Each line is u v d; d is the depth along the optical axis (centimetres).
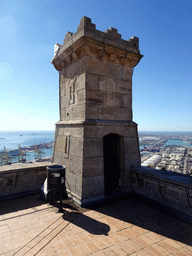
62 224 364
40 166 576
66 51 550
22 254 269
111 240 312
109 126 539
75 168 503
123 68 591
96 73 521
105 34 512
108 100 549
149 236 329
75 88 548
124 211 439
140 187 529
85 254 273
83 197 465
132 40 588
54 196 461
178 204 411
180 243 309
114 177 601
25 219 389
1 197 502
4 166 566
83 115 502
